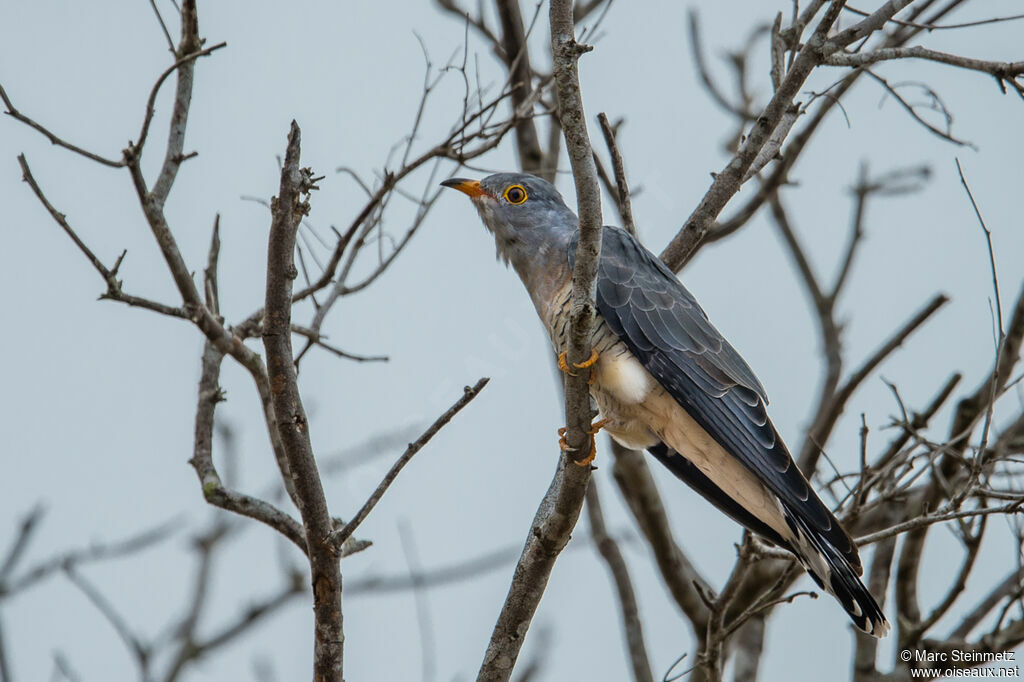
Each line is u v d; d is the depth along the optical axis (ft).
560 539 27.32
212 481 28.04
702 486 33.58
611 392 33.19
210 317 26.91
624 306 33.30
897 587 37.01
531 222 35.83
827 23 29.66
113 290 25.36
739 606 40.11
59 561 32.99
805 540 29.63
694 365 32.86
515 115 33.17
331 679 25.46
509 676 27.91
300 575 35.12
